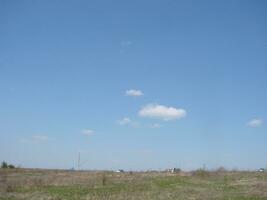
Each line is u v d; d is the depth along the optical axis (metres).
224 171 50.78
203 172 47.53
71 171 63.41
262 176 43.69
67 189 35.69
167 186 37.75
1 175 51.38
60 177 48.06
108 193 33.31
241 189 35.50
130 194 32.72
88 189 35.69
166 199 30.62
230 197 31.41
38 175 53.66
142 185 38.38
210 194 32.91
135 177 46.31
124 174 53.22
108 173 55.84
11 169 67.31
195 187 37.09
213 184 39.00
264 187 35.75
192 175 47.72
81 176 49.97
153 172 56.94
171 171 57.66
